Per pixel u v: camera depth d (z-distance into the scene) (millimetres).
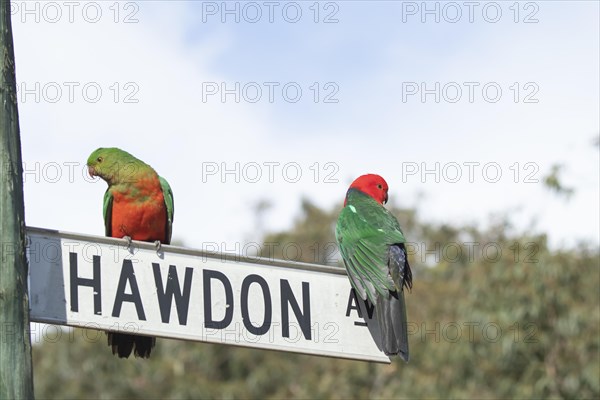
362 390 22812
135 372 23797
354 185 8531
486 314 19359
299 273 6484
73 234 5809
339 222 7836
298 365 24453
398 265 7219
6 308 5359
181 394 23406
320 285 6535
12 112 5637
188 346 24812
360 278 6684
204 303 6105
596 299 19250
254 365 24875
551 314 19156
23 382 5332
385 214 7871
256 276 6316
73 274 5750
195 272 6137
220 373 24953
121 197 9297
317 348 6402
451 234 25328
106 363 23703
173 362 24312
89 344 23750
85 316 5727
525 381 19062
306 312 6430
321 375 23953
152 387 23594
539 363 19141
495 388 19344
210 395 23594
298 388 23750
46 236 5727
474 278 19922
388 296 6750
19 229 5504
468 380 19609
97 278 5820
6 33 5703
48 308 5637
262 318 6258
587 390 18891
